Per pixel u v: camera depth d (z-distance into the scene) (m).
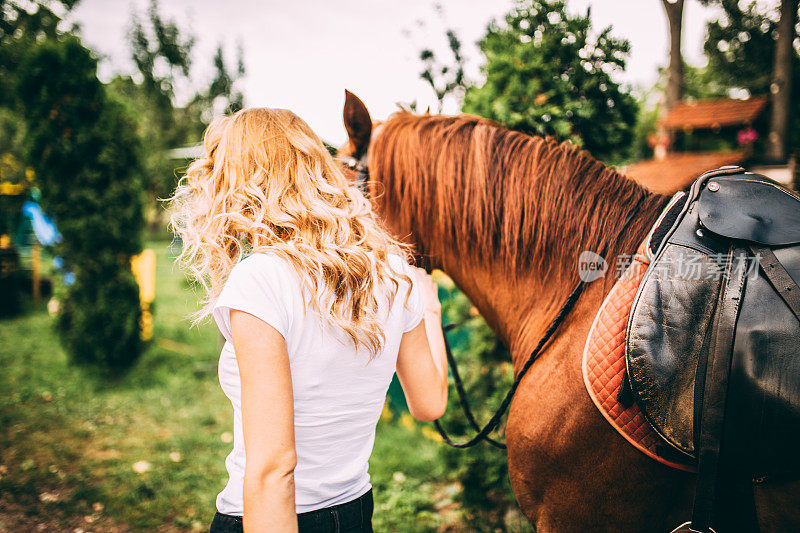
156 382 4.43
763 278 0.92
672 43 4.72
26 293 7.23
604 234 1.17
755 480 0.91
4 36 8.16
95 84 4.23
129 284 4.49
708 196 1.03
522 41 2.06
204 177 0.88
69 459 3.07
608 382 1.00
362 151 1.50
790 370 0.85
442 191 1.34
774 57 4.98
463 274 1.39
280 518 0.66
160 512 2.59
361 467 0.87
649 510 1.06
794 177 2.35
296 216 0.79
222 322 0.77
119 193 4.39
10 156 8.88
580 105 1.91
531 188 1.26
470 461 2.36
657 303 0.97
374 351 0.82
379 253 0.86
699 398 0.92
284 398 0.71
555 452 1.10
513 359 1.34
